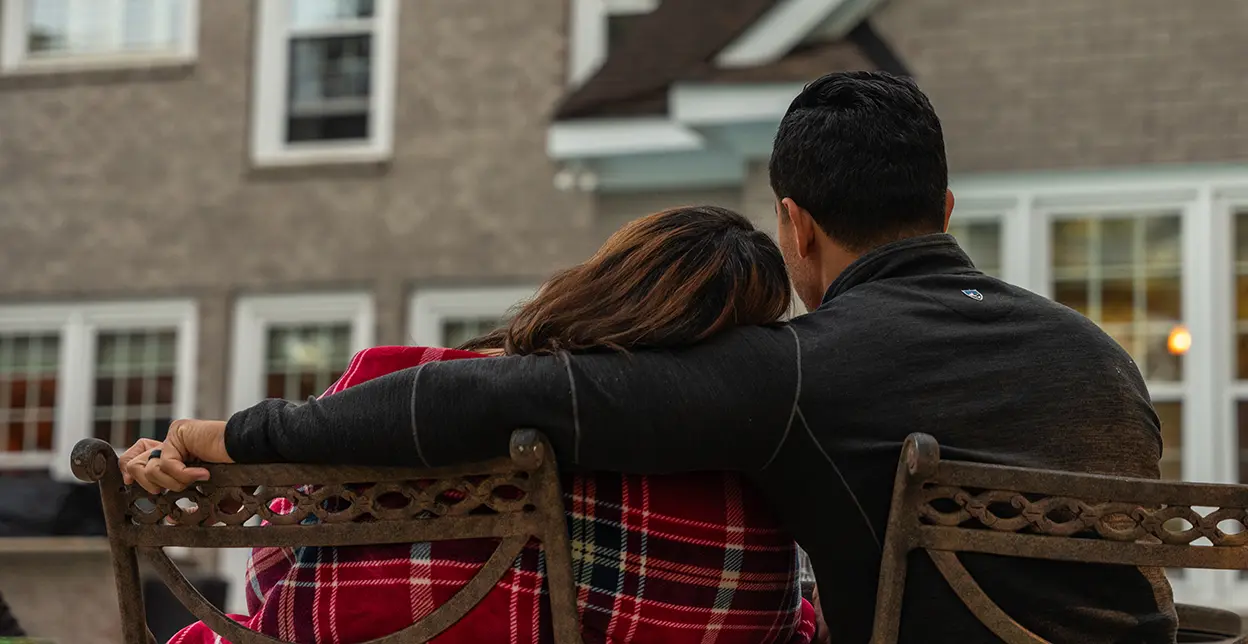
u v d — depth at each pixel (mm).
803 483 1400
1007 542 1318
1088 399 1423
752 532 1489
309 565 1455
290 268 10812
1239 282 8062
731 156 9055
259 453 1362
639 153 8844
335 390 1506
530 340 1423
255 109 11102
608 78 8883
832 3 8102
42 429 11039
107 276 11094
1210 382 7934
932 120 1561
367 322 10672
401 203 10695
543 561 1408
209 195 11039
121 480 1384
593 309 1421
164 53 11406
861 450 1378
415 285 10586
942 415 1390
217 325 10867
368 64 11016
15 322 11188
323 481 1349
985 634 1364
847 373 1391
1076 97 8234
